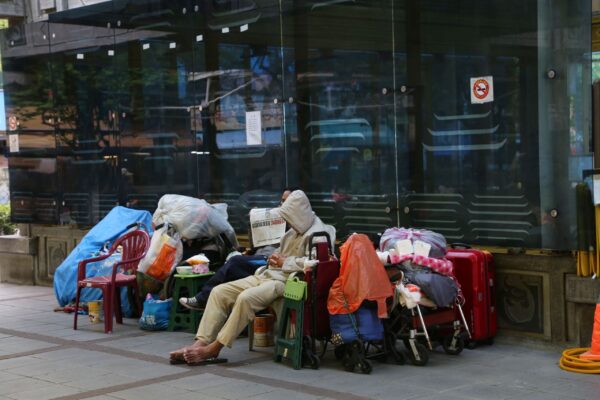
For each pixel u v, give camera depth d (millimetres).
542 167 7586
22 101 12766
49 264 12742
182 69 10805
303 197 7754
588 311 7320
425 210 8484
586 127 7316
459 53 8133
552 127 7520
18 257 13188
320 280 7238
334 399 6234
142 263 9281
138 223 10398
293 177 9688
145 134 11328
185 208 9297
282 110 9734
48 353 8125
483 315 7723
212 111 10516
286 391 6492
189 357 7391
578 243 7262
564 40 7434
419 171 8516
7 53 12852
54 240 12617
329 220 9344
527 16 7637
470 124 8094
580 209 7238
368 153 8938
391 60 8656
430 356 7543
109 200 11836
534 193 7641
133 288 9789
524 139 7707
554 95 7508
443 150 8312
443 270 7277
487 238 7992
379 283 6953
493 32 7879
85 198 12117
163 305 9117
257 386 6664
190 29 10641
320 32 9289
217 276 8227
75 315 9297
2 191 16922
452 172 8250
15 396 6586
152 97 11195
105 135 11797
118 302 9578
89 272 10273
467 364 7219
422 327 7219
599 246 7145
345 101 9117
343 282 6996
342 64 9109
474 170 8086
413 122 8539
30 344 8570
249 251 9008
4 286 12992
